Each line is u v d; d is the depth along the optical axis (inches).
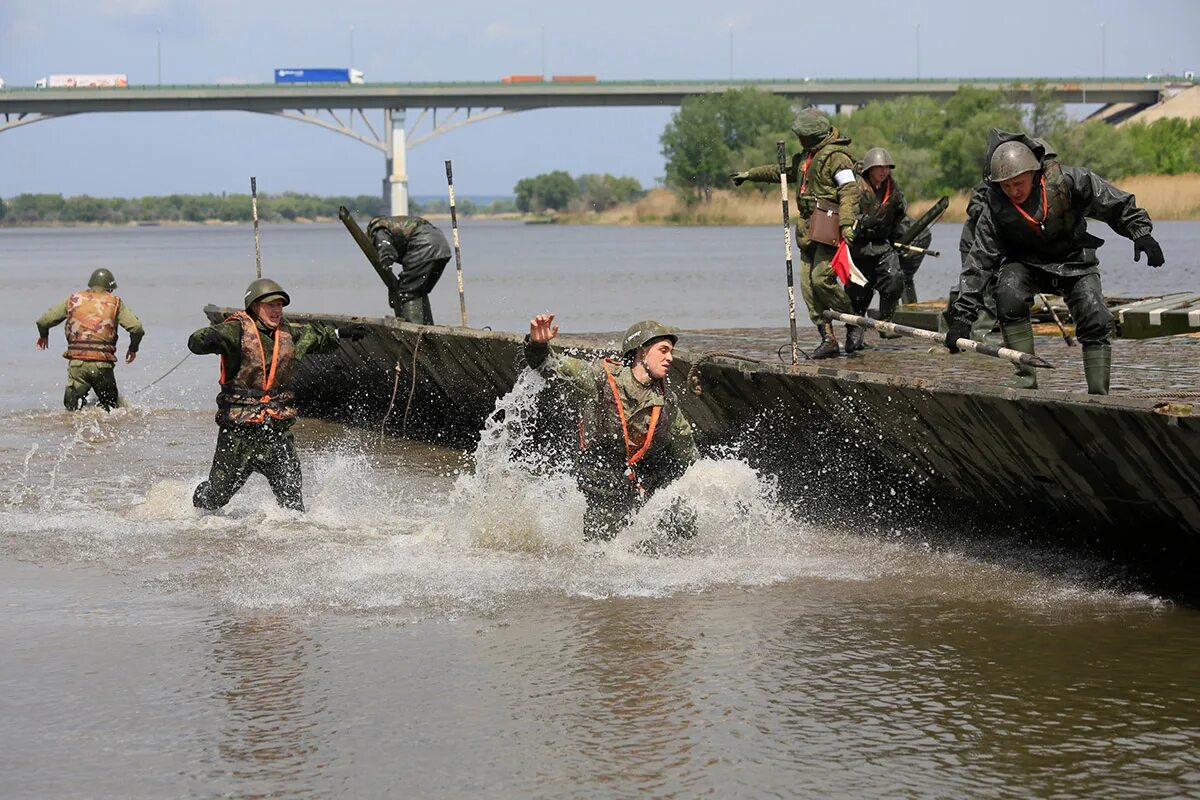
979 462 536.1
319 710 384.2
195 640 448.1
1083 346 530.0
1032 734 362.3
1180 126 6712.6
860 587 503.8
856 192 730.8
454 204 846.5
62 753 356.2
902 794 327.3
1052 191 518.0
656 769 342.6
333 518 626.5
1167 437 443.5
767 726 369.7
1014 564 530.9
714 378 626.5
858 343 767.1
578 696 393.1
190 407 1030.4
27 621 470.3
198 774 342.6
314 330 634.2
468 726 371.6
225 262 4633.4
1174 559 502.0
